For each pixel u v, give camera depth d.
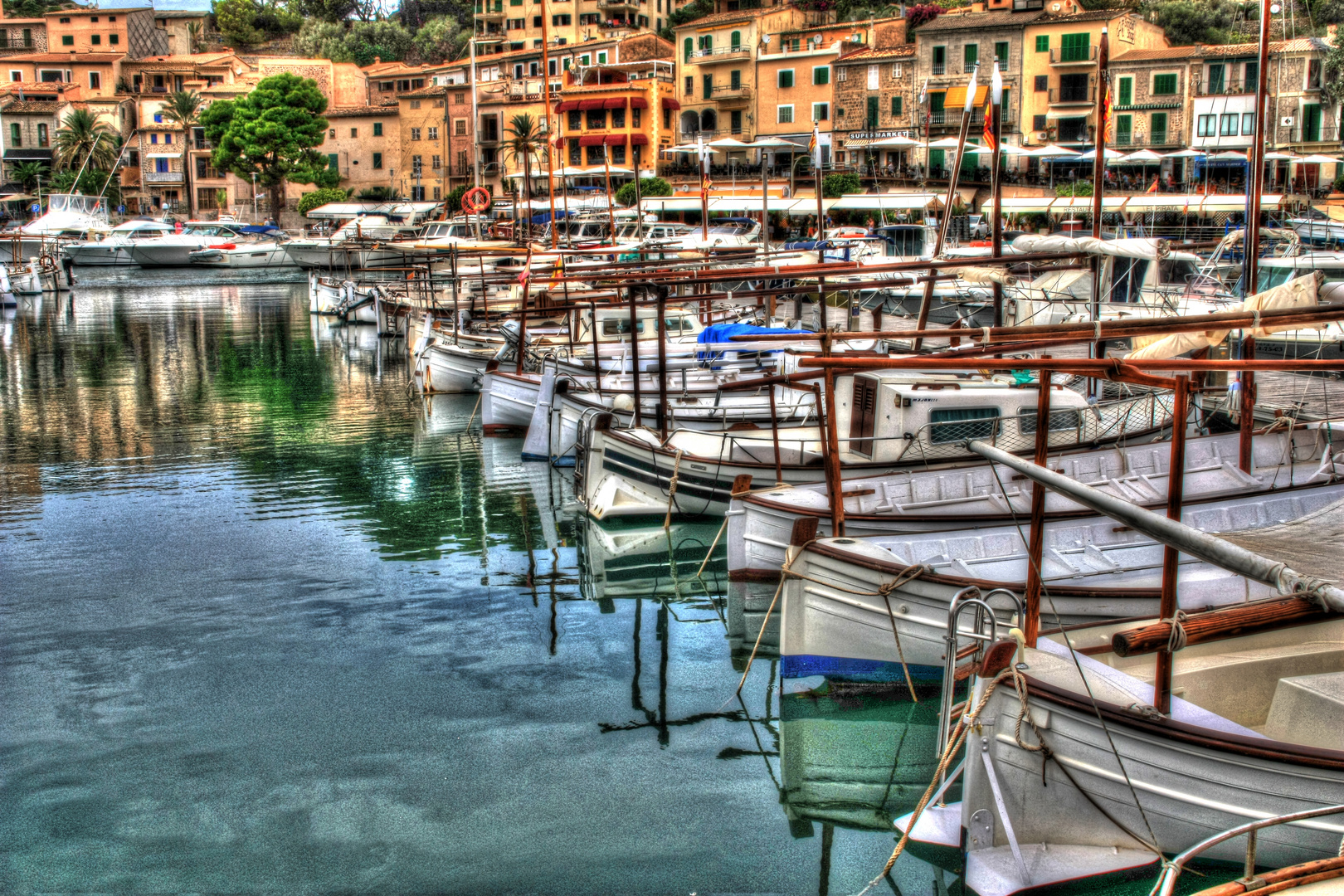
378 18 153.62
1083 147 56.94
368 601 15.78
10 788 10.53
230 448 26.06
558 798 10.38
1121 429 17.83
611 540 18.86
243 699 12.54
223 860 9.34
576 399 23.47
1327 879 6.61
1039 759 8.62
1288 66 56.72
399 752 11.27
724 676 13.24
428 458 25.09
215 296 67.75
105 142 105.50
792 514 14.39
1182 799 8.37
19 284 66.88
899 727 11.91
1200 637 8.16
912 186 65.12
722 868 9.27
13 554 17.84
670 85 80.56
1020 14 67.12
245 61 117.62
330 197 93.00
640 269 28.38
